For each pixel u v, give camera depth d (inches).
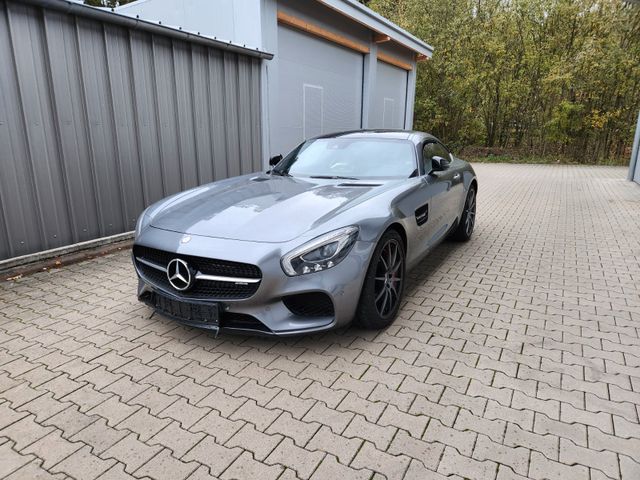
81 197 183.8
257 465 71.4
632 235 227.1
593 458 72.8
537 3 663.8
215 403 87.7
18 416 83.8
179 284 103.6
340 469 70.4
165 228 113.6
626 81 629.9
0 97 153.5
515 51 695.1
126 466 71.4
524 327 121.2
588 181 455.5
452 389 92.0
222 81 247.8
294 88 330.3
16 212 162.1
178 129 224.1
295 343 111.5
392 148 158.2
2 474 69.8
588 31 655.1
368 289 108.1
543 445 75.8
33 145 164.7
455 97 697.0
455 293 145.9
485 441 76.7
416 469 70.4
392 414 84.0
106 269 167.6
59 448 75.5
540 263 179.5
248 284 98.7
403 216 123.0
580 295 145.3
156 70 208.5
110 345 110.9
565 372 98.8
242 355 105.9
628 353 107.6
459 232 204.1
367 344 111.0
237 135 265.3
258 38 281.4
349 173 149.3
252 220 109.3
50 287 149.3
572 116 656.4
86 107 180.9
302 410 85.3
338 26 364.2
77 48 175.2
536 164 668.1
